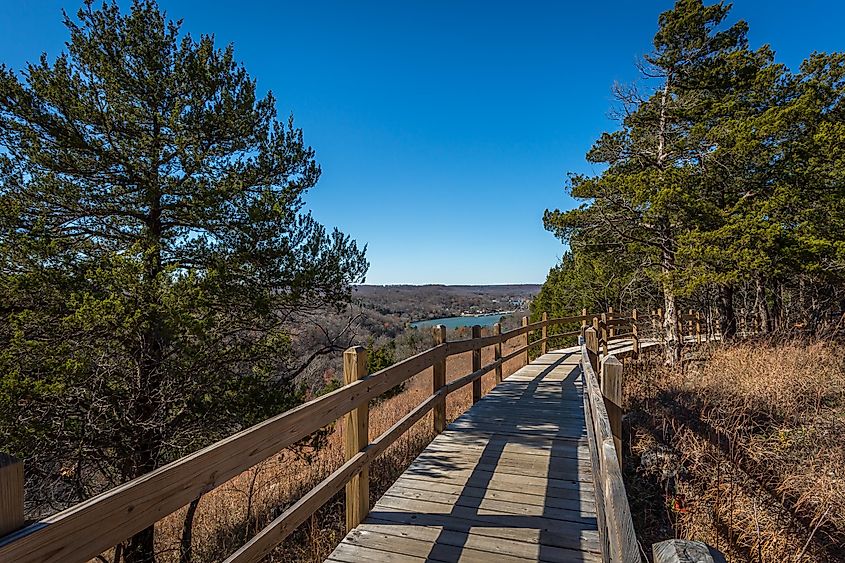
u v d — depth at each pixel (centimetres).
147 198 646
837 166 1108
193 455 172
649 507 553
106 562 592
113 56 663
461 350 647
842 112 1300
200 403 654
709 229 1171
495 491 384
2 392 487
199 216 675
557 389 834
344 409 305
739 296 2186
